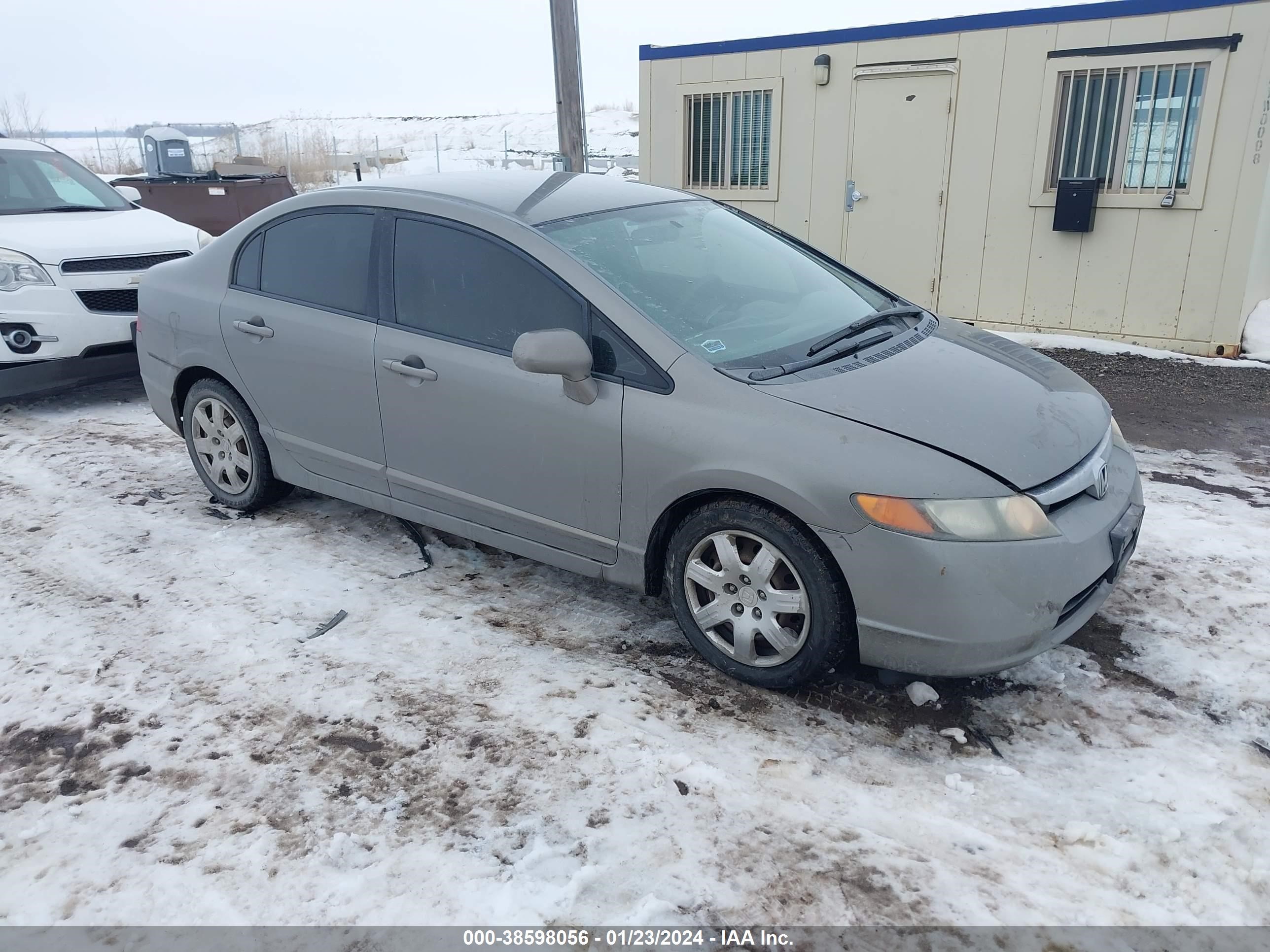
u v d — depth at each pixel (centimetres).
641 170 1012
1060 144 786
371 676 343
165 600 399
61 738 310
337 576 420
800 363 337
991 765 293
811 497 297
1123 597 388
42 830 270
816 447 300
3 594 405
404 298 394
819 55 868
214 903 244
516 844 262
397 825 270
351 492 434
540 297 358
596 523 353
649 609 391
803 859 255
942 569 287
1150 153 751
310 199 431
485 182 419
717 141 959
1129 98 748
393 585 412
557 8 870
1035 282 825
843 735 308
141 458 579
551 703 326
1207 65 709
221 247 465
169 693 334
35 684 339
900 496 289
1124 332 798
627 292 348
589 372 332
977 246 844
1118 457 359
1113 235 779
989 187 823
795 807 275
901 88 839
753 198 948
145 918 240
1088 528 308
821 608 307
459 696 331
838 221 906
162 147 1545
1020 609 291
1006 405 328
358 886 248
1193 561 416
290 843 264
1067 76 768
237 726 315
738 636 328
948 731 309
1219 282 746
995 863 253
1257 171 708
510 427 362
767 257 419
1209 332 761
